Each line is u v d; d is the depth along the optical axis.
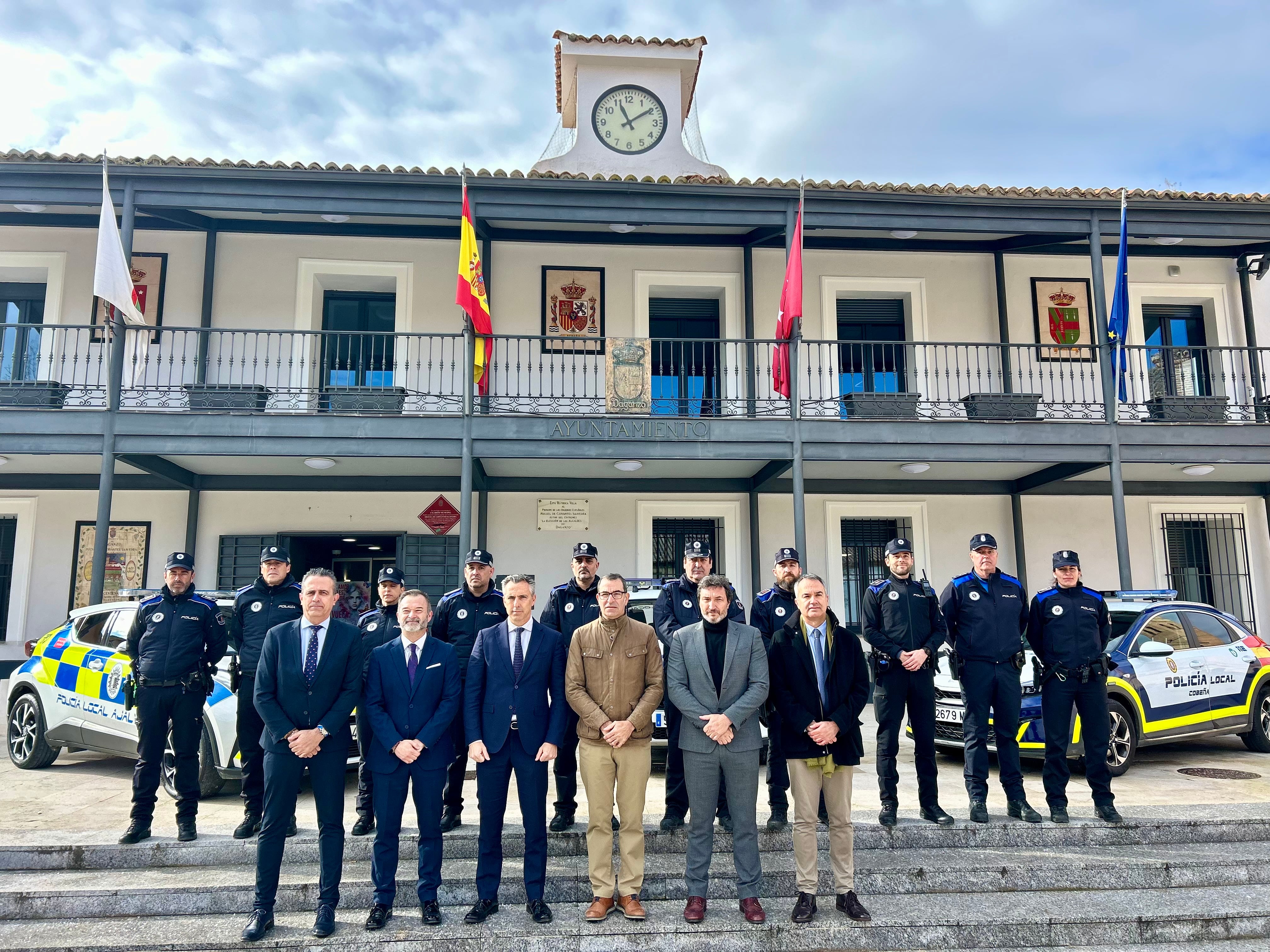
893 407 10.52
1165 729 6.86
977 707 5.32
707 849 4.34
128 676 6.23
